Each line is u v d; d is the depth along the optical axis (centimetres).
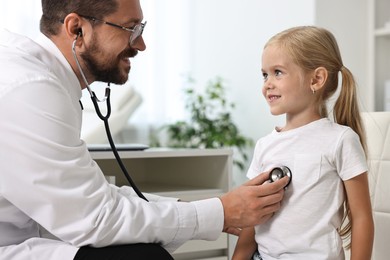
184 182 219
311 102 131
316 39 130
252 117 372
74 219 116
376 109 336
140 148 192
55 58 133
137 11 137
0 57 123
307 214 126
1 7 340
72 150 117
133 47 139
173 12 410
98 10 132
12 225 130
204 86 411
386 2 341
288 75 129
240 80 381
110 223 117
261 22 361
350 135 126
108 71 138
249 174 140
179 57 413
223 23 393
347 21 331
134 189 144
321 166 125
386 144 152
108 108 144
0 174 115
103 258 116
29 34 347
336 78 134
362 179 125
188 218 125
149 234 121
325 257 124
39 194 115
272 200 126
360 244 123
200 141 379
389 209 148
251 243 140
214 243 185
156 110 404
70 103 122
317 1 321
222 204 127
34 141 114
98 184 120
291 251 127
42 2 137
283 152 131
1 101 114
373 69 333
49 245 121
